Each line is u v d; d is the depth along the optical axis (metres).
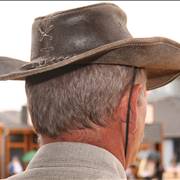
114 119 1.23
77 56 1.17
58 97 1.21
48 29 1.32
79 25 1.29
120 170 1.22
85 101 1.20
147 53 1.26
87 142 1.21
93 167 1.17
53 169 1.18
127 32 1.35
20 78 1.32
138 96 1.29
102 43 1.27
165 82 1.66
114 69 1.23
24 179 1.20
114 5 1.34
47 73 1.24
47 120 1.22
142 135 1.32
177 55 1.33
